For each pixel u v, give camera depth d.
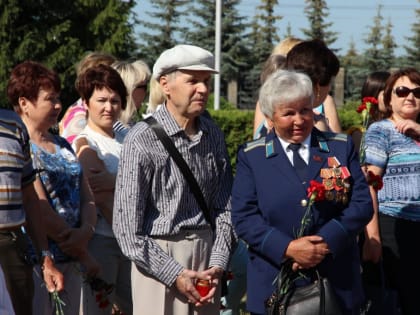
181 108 5.06
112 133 6.55
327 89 5.68
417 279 6.09
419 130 6.13
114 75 6.44
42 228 5.37
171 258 5.01
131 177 4.99
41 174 5.61
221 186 5.33
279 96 4.89
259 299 4.98
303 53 5.63
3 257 4.99
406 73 6.24
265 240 4.87
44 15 35.44
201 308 5.16
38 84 5.65
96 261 5.88
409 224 6.07
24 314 5.14
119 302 6.46
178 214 5.09
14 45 34.84
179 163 5.04
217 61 31.39
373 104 6.07
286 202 4.91
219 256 5.16
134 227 4.98
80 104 6.99
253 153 5.05
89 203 5.88
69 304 5.78
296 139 4.94
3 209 4.98
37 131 5.71
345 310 4.92
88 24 36.09
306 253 4.78
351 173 5.00
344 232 4.84
